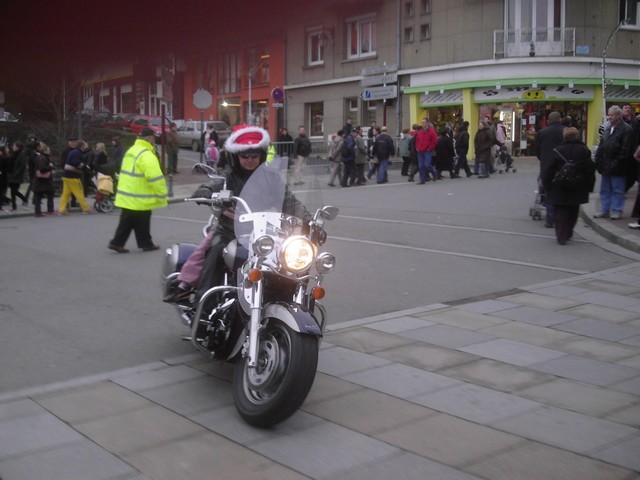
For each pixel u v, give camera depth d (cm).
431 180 2280
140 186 1098
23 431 450
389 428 454
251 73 4047
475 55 3206
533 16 3117
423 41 3394
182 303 559
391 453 420
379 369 560
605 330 666
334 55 3831
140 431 450
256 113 4350
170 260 580
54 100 2772
